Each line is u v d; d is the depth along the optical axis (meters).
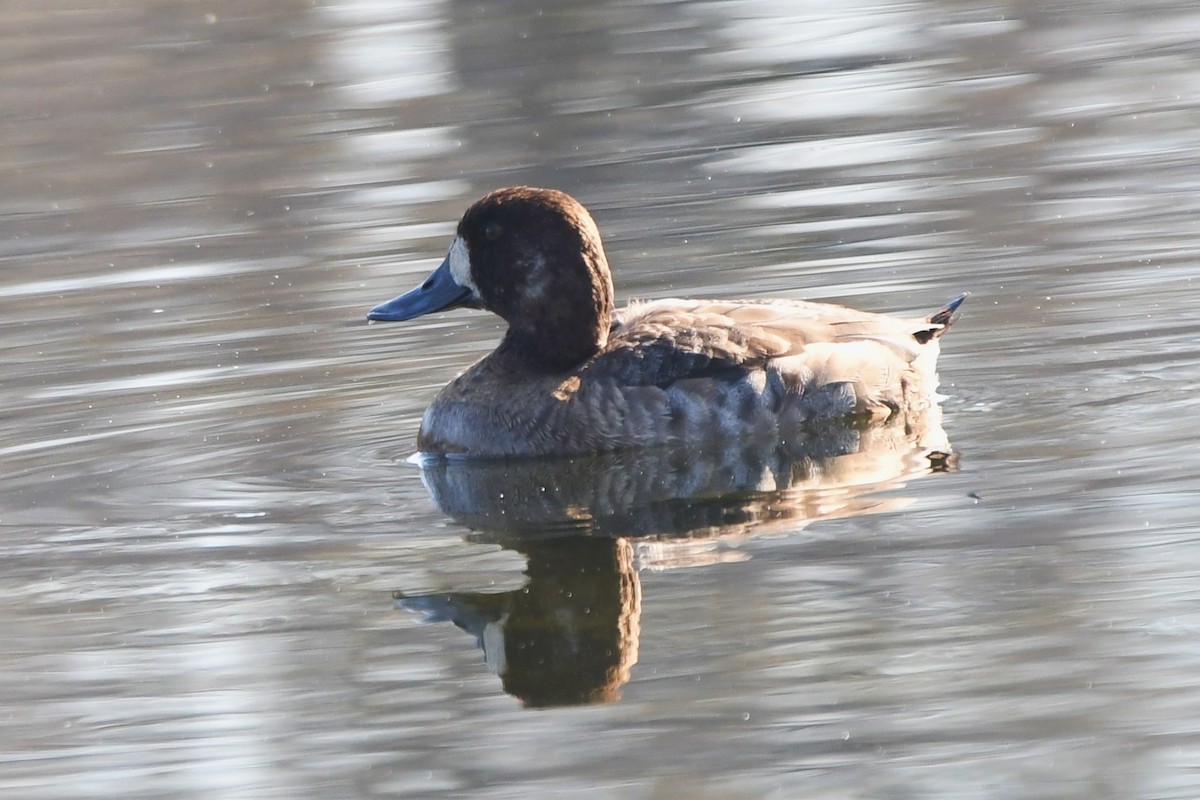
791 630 10.89
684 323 15.12
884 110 25.47
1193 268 17.59
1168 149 22.14
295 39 31.22
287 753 9.91
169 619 11.63
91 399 16.44
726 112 25.97
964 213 20.41
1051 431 14.05
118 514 13.63
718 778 9.38
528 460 14.50
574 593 11.72
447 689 10.57
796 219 20.84
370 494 13.88
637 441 14.52
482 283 15.17
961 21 30.47
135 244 22.05
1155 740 9.45
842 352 14.85
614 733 9.93
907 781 9.26
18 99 28.88
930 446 14.09
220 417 15.80
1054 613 10.83
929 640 10.62
